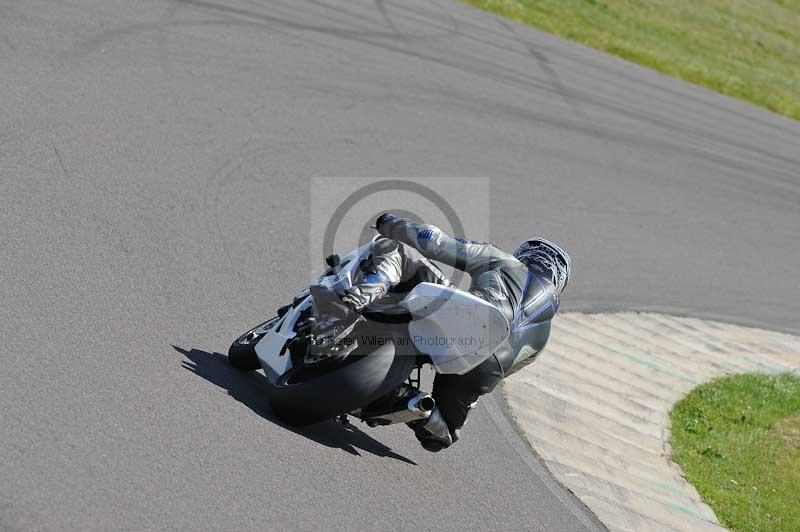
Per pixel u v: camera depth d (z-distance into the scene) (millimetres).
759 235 48312
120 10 43406
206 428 18047
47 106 32250
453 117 46750
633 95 63062
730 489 25812
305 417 18969
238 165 33438
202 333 22516
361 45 51250
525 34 67938
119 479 15445
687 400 30328
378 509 17812
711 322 37812
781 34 106062
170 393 18906
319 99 42156
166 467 16266
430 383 25094
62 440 15984
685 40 87938
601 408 27547
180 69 39406
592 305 35344
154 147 32219
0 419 15984
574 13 80938
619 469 24281
